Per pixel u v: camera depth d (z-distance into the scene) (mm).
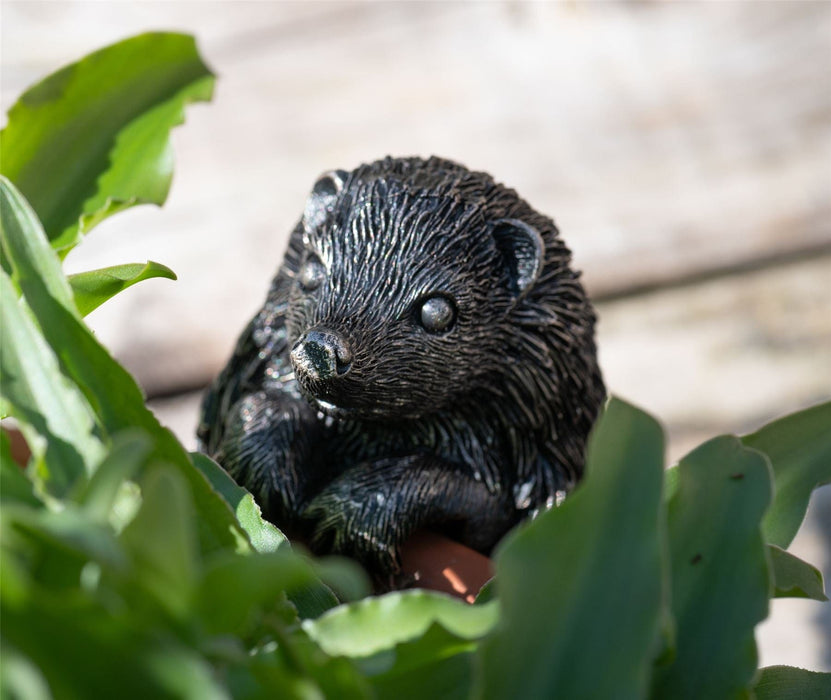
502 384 556
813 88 720
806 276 733
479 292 546
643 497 457
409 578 551
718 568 472
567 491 562
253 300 708
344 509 550
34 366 471
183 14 736
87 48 730
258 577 400
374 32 741
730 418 703
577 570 454
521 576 454
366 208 544
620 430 465
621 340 732
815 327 720
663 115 725
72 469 469
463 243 545
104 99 544
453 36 739
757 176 722
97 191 537
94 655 354
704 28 727
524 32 736
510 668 441
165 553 378
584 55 731
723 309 734
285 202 721
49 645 354
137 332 712
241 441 557
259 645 472
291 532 558
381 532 548
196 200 725
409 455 558
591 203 727
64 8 736
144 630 354
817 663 651
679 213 725
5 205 473
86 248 718
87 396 471
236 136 733
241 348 570
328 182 552
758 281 738
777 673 494
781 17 723
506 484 563
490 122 729
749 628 469
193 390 717
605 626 442
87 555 372
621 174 727
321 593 490
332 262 543
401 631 466
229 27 737
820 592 481
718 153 725
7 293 472
